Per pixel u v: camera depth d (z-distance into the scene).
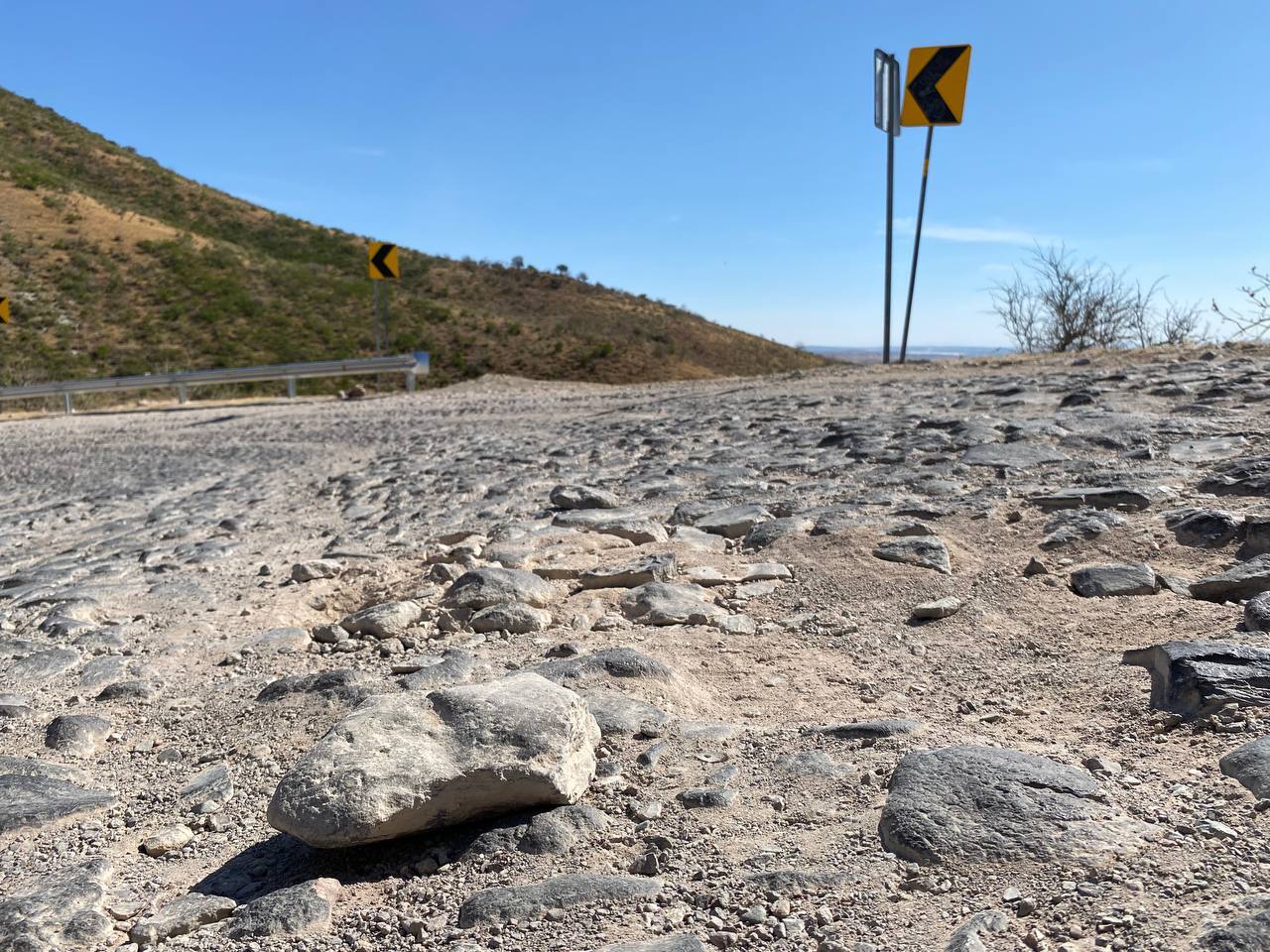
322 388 33.94
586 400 17.48
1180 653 3.35
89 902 2.88
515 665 4.45
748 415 11.27
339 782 2.95
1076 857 2.45
